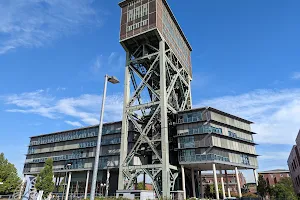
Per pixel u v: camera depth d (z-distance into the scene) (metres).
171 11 54.59
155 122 45.19
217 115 49.66
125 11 52.41
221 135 47.50
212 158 44.59
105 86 16.25
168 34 51.94
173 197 39.69
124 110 46.78
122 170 42.06
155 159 44.25
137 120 49.34
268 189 46.47
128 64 50.34
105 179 61.03
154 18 47.31
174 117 52.03
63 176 74.94
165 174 38.09
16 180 70.19
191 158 46.22
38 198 45.62
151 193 37.12
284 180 75.38
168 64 49.66
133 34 48.72
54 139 73.50
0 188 65.12
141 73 52.16
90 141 65.50
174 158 49.81
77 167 63.75
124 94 48.16
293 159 56.16
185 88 59.41
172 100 51.50
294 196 43.19
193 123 48.88
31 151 76.94
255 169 52.22
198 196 53.59
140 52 50.47
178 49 56.88
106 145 61.41
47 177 55.06
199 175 56.62
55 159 69.44
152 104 44.31
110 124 63.41
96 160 14.07
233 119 52.75
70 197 61.81
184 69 58.22
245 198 42.19
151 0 49.59
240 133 52.91
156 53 47.09
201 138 47.09
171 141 49.69
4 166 70.81
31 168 74.00
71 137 69.88
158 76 51.06
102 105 15.54
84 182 68.44
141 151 47.72
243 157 50.75
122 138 44.69
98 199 25.52
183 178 46.12
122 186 40.72
